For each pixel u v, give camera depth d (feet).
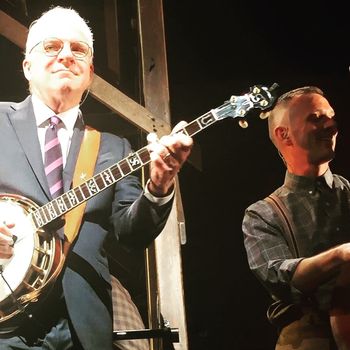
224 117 8.92
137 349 11.25
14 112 9.67
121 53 14.98
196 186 17.48
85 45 9.58
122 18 15.16
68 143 9.61
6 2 12.37
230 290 17.07
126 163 8.98
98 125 14.02
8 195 9.19
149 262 12.82
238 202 17.25
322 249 9.70
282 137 10.28
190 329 17.06
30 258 8.87
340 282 9.17
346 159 16.35
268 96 9.00
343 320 9.12
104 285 9.19
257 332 16.81
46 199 9.22
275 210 9.95
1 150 9.36
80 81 9.50
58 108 9.58
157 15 13.66
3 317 8.86
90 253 9.20
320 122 10.07
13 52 15.29
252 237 9.91
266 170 17.16
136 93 14.37
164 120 13.08
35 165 9.29
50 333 8.84
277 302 9.75
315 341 9.30
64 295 8.94
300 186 10.05
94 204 9.34
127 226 9.12
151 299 12.67
